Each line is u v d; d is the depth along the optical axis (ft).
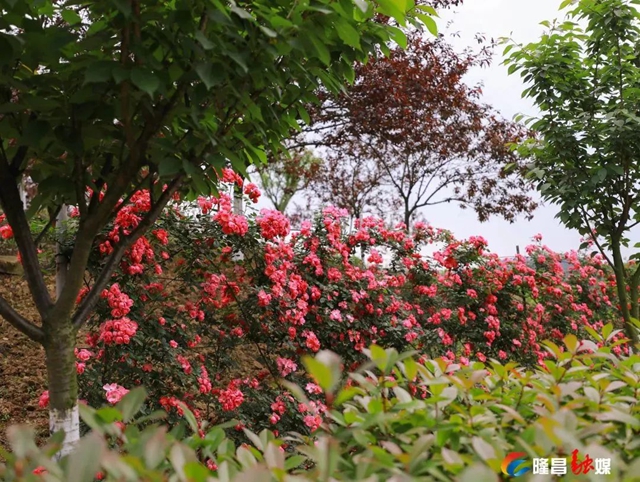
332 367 3.79
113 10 5.93
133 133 6.45
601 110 17.54
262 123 7.59
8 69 6.09
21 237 6.90
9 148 7.06
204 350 13.76
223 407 11.19
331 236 14.30
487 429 4.58
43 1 5.52
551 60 17.16
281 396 11.95
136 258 10.80
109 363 10.71
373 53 7.25
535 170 17.33
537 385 5.30
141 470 3.29
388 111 24.57
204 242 12.17
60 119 6.29
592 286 21.43
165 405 10.70
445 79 26.02
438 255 17.04
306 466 9.55
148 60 5.42
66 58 6.01
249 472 3.08
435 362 5.98
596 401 4.96
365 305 14.05
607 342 7.44
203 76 5.39
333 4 5.95
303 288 13.07
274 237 12.85
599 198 17.47
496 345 17.69
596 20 16.52
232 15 5.88
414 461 3.93
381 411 4.75
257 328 12.60
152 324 11.08
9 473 3.40
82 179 6.68
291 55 6.70
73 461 3.10
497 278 17.62
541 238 20.58
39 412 12.52
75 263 6.72
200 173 6.67
